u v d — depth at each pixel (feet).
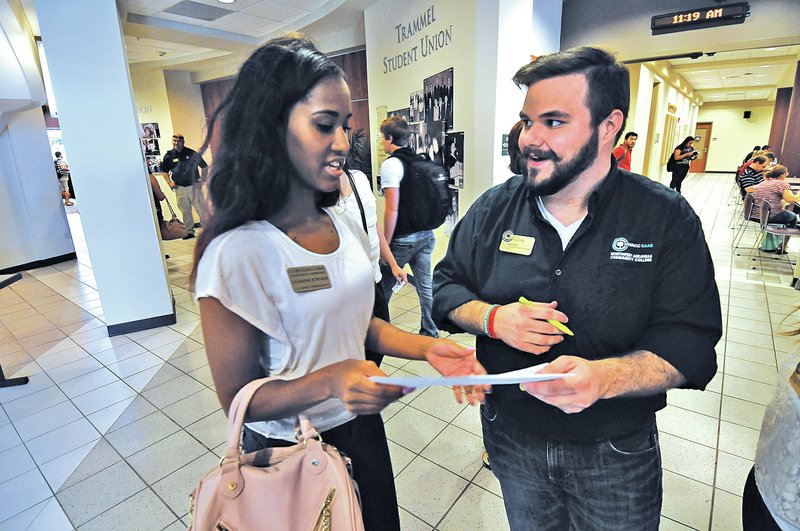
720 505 5.45
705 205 30.12
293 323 2.29
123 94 10.24
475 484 5.92
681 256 2.59
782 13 13.84
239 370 2.18
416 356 2.84
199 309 2.13
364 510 2.86
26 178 18.25
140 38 19.03
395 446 6.70
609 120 2.46
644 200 2.63
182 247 21.95
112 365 9.63
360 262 2.55
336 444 2.70
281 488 2.18
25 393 8.59
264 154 2.03
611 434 2.81
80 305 13.76
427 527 5.27
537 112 2.47
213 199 2.12
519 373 2.36
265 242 2.16
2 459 6.72
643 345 2.64
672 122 37.29
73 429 7.39
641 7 15.70
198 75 25.98
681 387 2.61
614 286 2.65
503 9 9.83
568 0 16.75
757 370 8.64
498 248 3.05
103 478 6.23
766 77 37.55
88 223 10.50
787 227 15.96
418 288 9.76
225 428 7.30
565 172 2.52
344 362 2.20
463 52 10.97
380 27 15.03
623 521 2.95
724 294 12.86
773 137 39.27
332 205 2.45
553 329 2.66
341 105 2.10
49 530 5.40
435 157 12.88
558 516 3.23
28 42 13.70
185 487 6.02
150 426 7.42
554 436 2.93
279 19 17.69
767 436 2.49
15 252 18.10
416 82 13.47
